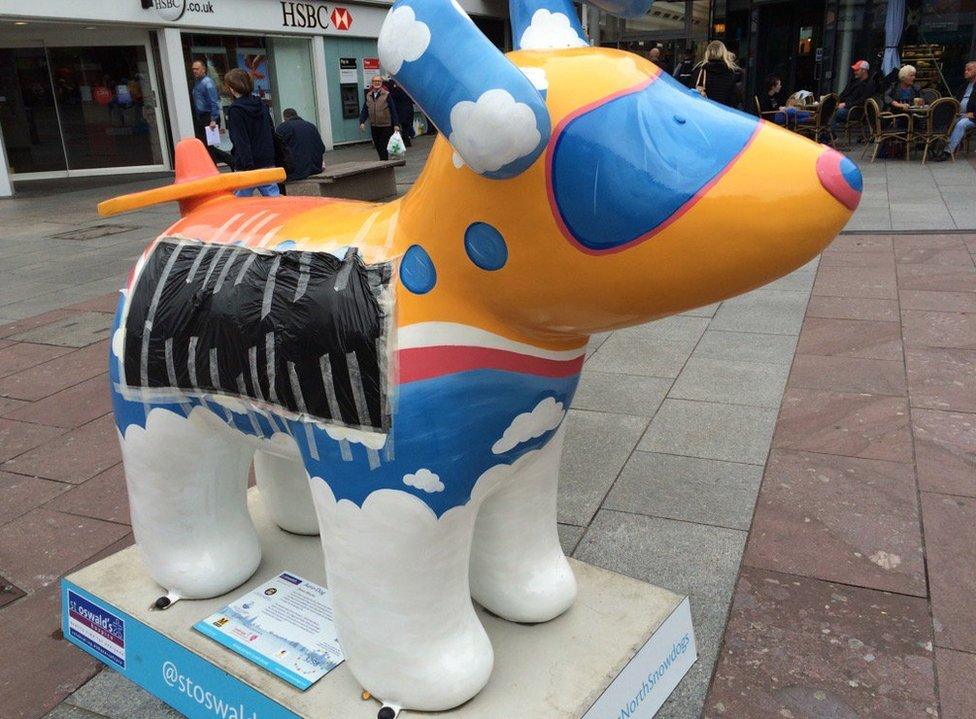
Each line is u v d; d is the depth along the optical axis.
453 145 1.08
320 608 1.90
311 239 1.45
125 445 1.79
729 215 1.08
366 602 1.46
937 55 12.62
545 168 1.12
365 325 1.31
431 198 1.28
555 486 1.77
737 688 1.96
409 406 1.31
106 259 7.09
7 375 4.39
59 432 3.63
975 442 3.18
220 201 1.79
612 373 4.07
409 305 1.31
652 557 2.50
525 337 1.35
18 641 2.20
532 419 1.42
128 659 1.95
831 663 2.03
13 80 11.91
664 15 18.31
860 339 4.41
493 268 1.24
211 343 1.50
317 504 1.47
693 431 3.37
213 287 1.50
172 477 1.79
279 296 1.40
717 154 1.09
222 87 12.72
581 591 1.94
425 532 1.39
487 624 1.83
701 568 2.44
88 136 12.52
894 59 12.39
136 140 12.62
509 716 1.55
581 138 1.10
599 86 1.13
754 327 4.70
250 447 1.75
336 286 1.34
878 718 1.85
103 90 12.25
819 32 13.65
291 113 7.76
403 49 1.06
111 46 11.91
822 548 2.52
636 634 1.78
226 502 1.92
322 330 1.34
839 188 1.08
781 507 2.76
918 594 2.28
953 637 2.10
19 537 2.75
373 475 1.36
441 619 1.50
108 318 5.36
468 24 1.06
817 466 3.04
